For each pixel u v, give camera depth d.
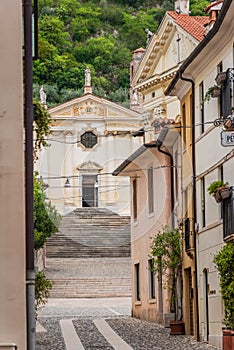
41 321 43.06
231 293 27.30
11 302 12.82
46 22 118.06
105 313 48.44
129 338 34.03
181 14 56.00
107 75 121.62
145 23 129.88
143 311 43.47
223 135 24.22
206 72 33.12
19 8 13.30
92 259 70.44
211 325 31.59
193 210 34.53
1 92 13.15
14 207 12.96
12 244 12.90
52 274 64.88
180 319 36.66
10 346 12.73
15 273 12.87
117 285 62.72
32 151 15.61
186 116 36.56
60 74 112.62
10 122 13.10
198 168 34.25
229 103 28.77
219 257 27.78
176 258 36.44
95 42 122.31
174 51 56.84
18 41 13.26
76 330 37.81
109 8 129.38
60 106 83.19
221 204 30.66
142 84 61.88
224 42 30.08
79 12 126.25
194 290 33.94
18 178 13.01
